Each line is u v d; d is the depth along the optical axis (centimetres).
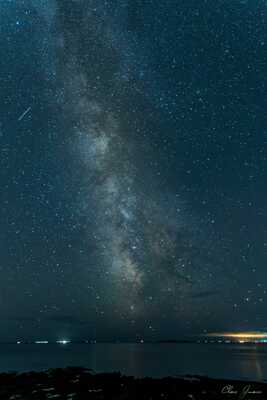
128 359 9394
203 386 2988
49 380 3203
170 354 12606
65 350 17388
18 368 6562
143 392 2781
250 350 17412
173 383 3094
